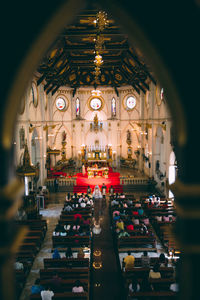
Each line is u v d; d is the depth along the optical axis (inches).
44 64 813.2
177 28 125.7
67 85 1314.0
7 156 126.9
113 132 1408.7
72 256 474.9
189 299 130.3
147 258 430.3
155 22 126.3
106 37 785.6
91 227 647.8
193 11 123.6
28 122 772.0
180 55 126.8
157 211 683.4
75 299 329.1
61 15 125.7
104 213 765.9
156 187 1005.8
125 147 1412.4
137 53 800.9
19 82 126.3
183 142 128.8
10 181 132.2
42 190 909.8
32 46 125.3
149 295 327.9
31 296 335.3
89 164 1387.8
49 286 368.8
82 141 1416.1
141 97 1200.8
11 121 126.6
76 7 128.4
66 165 1359.5
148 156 1107.9
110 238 591.2
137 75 989.8
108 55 1048.2
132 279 377.1
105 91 1392.7
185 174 130.0
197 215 125.4
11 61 125.9
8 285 131.0
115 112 1401.3
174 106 129.4
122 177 1072.2
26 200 672.4
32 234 570.3
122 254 516.4
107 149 1419.8
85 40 818.8
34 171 622.8
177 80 127.9
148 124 1028.5
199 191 123.3
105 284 410.9
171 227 153.6
